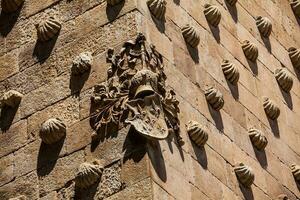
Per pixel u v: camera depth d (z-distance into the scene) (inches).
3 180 998.4
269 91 1136.2
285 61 1194.0
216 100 1033.5
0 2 1099.9
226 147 1024.9
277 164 1083.3
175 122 968.3
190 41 1050.1
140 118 941.8
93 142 960.3
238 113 1068.5
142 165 922.7
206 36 1083.9
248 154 1049.5
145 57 976.9
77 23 1038.4
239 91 1088.8
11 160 1005.8
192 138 985.5
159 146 939.3
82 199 940.6
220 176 995.3
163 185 922.7
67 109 996.6
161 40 1016.9
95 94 980.6
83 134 971.9
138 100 951.6
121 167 932.0
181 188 939.3
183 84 1013.2
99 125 962.1
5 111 1035.3
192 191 950.4
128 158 932.0
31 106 1023.0
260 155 1066.7
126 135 943.0
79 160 963.3
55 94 1013.2
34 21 1071.6
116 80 975.6
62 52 1032.2
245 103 1086.4
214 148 1008.9
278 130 1115.3
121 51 986.7
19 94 1035.3
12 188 989.2
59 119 994.1
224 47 1101.7
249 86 1109.1
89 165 943.0
